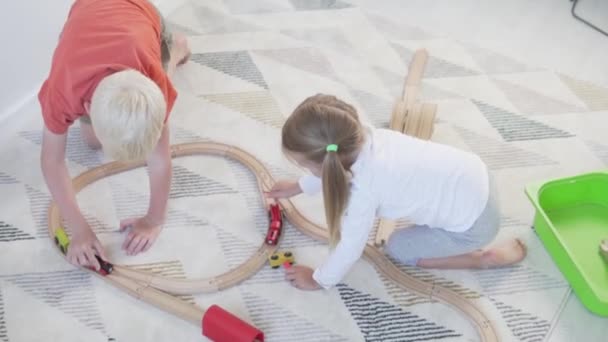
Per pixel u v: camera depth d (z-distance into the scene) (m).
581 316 1.42
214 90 1.93
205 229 1.57
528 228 1.59
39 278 1.45
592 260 1.51
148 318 1.39
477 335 1.38
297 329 1.38
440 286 1.45
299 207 1.63
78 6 1.36
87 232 1.46
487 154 1.77
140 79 1.13
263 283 1.46
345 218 1.25
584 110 1.92
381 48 2.12
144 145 1.14
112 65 1.19
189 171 1.69
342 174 1.14
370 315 1.41
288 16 2.23
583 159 1.77
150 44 1.30
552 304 1.44
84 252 1.44
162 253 1.51
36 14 1.74
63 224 1.54
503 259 1.49
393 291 1.46
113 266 1.46
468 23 2.24
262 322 1.39
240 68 2.01
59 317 1.38
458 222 1.33
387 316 1.41
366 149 1.20
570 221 1.59
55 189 1.37
